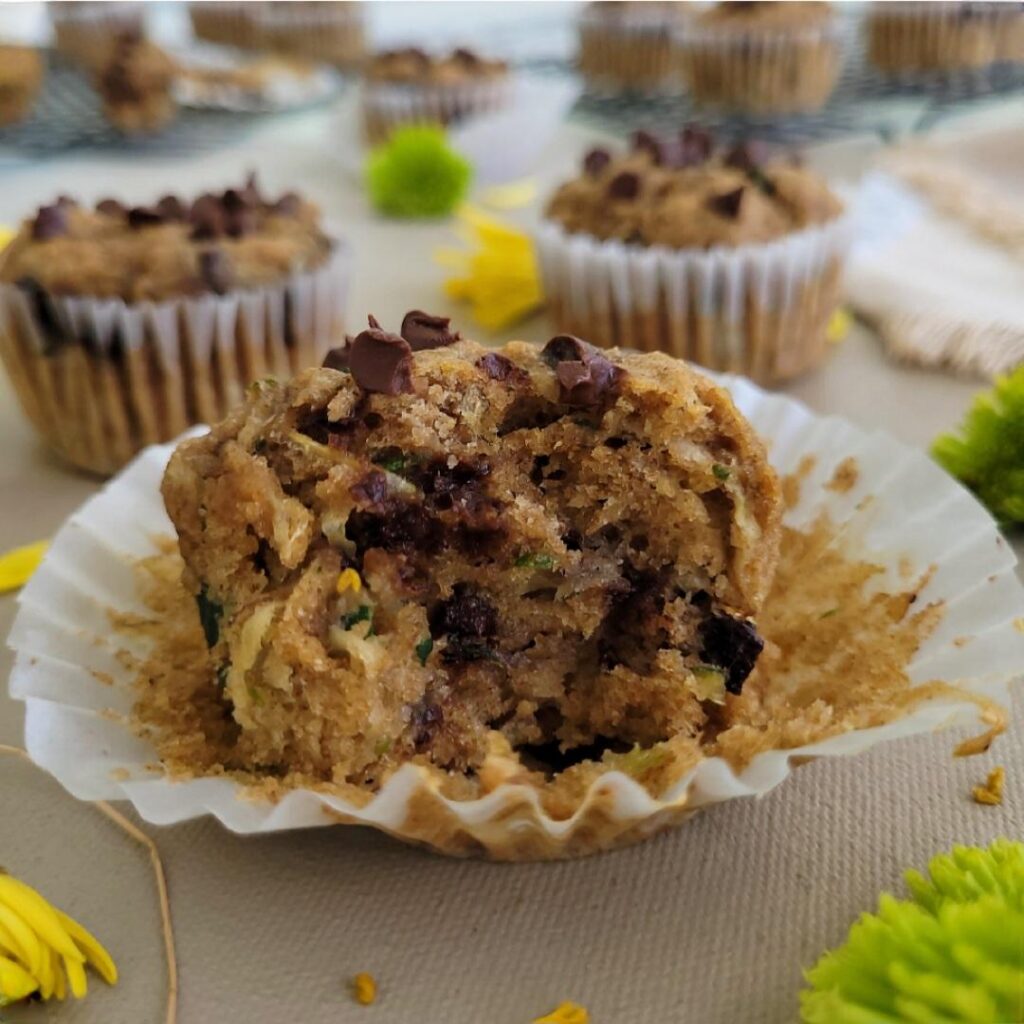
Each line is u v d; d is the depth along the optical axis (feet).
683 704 0.47
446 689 0.46
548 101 1.45
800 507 0.57
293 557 0.43
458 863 0.45
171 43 2.00
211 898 0.43
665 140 0.87
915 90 1.51
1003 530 0.64
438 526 0.45
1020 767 0.48
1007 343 0.85
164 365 0.72
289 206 0.81
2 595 0.63
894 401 0.82
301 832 0.46
